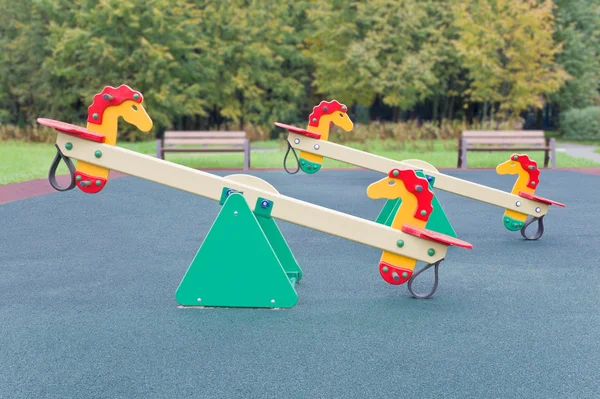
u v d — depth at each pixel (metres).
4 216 8.16
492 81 27.23
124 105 4.38
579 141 32.34
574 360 3.40
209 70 30.31
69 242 6.57
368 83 30.83
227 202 4.25
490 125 26.45
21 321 4.01
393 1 30.45
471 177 14.08
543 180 13.14
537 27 26.78
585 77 35.50
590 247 6.48
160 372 3.20
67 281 5.02
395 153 19.73
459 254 6.15
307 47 36.44
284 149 21.09
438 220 6.68
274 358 3.38
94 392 2.96
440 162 17.36
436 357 3.42
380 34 30.58
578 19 35.72
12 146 22.89
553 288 4.89
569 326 3.97
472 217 8.48
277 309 4.29
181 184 4.36
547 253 6.19
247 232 4.27
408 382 3.09
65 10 30.81
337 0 32.34
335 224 4.39
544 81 27.61
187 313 4.18
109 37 27.59
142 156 4.36
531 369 3.27
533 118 42.72
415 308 4.33
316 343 3.61
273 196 4.39
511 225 6.89
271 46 33.59
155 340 3.66
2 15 33.00
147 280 5.07
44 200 9.62
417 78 30.34
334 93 32.94
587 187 11.79
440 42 31.17
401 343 3.63
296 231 7.39
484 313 4.23
